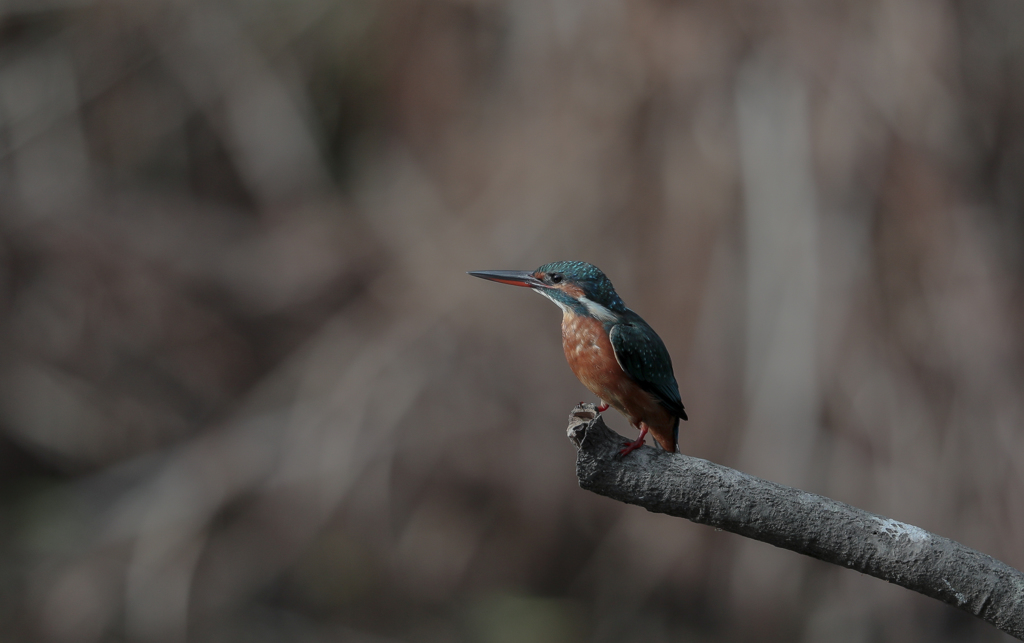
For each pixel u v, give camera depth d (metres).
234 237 17.17
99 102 17.39
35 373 16.39
